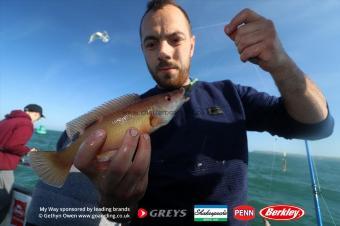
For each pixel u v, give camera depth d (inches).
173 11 20.9
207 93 21.0
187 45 21.4
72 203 20.4
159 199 17.5
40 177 15.8
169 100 17.0
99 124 15.5
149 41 21.0
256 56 13.5
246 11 13.4
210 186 17.2
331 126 17.2
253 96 20.3
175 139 18.5
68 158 16.1
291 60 14.1
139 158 12.7
